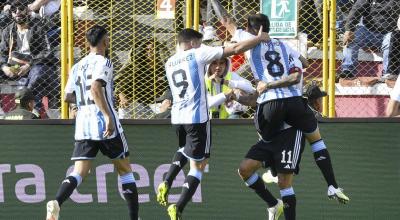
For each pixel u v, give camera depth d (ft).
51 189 119.24
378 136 119.44
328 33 121.49
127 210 119.85
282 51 107.24
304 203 119.96
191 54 106.93
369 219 119.85
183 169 119.55
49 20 128.57
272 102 105.40
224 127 119.14
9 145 118.73
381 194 119.75
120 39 122.01
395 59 127.95
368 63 130.00
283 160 107.04
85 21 123.44
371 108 127.95
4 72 130.21
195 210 119.85
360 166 119.55
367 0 128.57
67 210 119.75
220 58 106.73
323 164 107.76
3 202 119.24
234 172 119.24
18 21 129.29
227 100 113.70
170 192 119.75
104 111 104.12
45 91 126.41
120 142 106.93
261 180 111.24
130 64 122.11
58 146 119.03
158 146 119.55
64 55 119.75
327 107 121.08
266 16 109.09
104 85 104.68
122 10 121.70
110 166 119.75
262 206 119.75
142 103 122.83
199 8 124.36
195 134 106.93
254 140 119.14
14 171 118.93
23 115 121.90
